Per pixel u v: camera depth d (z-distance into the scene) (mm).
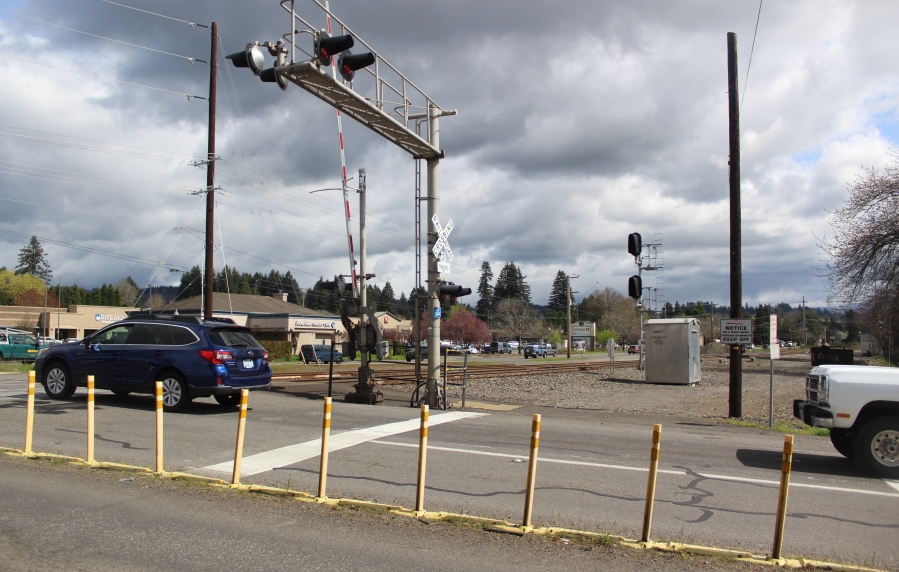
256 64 10383
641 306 35344
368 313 15359
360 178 15602
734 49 15125
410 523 5656
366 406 14391
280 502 6176
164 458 8172
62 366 13242
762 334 123562
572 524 5871
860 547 5504
